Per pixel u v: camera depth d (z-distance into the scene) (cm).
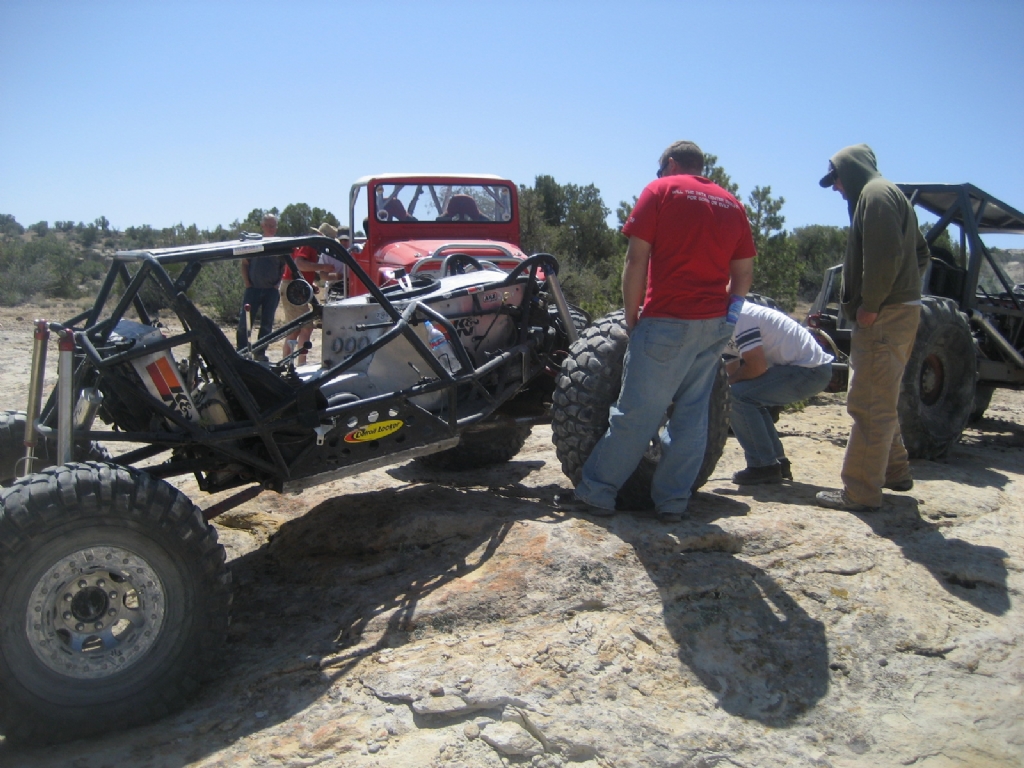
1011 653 322
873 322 396
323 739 270
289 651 322
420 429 394
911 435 548
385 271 697
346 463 376
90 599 284
